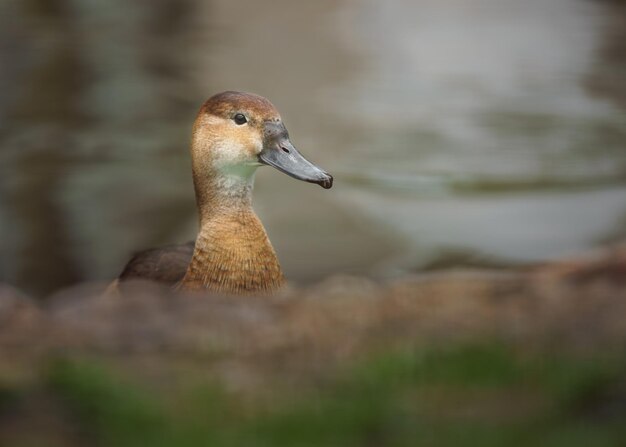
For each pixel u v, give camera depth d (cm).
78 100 2017
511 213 1541
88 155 1761
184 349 712
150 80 2125
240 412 609
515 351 667
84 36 2434
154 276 1033
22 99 1975
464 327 733
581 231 1471
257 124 970
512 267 1384
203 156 974
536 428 570
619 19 2652
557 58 2305
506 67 2259
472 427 574
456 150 1764
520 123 1916
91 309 789
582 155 1741
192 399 621
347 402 609
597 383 593
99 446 570
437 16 2728
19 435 579
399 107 1992
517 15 2712
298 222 1511
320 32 2589
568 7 2773
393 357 652
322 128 1894
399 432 577
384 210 1539
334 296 816
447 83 2153
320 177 971
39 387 616
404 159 1733
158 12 2672
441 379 631
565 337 695
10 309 778
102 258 1427
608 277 848
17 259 1421
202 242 970
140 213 1542
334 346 718
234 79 2189
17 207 1541
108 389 604
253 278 966
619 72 2217
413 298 805
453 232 1452
